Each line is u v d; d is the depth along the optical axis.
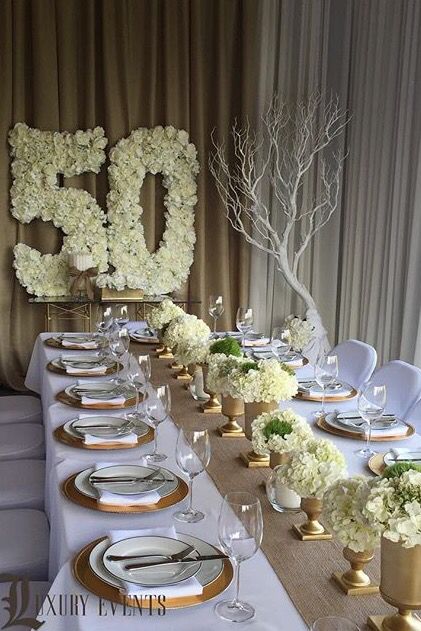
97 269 5.20
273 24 5.34
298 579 1.41
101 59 5.16
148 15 5.18
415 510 1.16
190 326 3.03
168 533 1.54
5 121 5.05
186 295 5.55
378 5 4.90
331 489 1.33
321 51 5.31
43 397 3.25
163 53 5.24
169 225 5.38
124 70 5.15
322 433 2.33
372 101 5.01
